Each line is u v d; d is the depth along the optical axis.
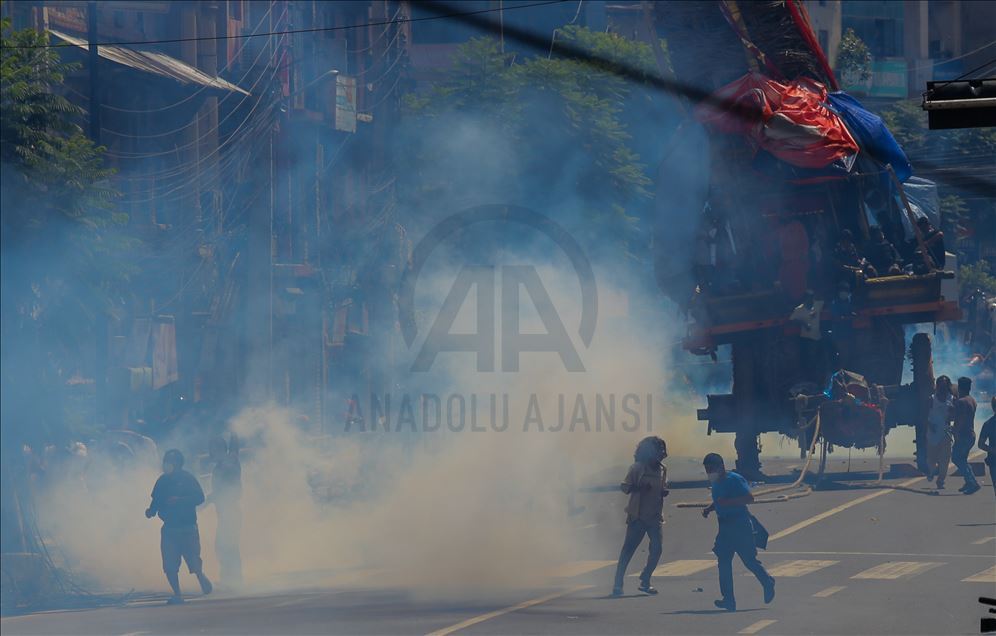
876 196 72.06
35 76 51.66
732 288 72.25
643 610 39.69
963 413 67.00
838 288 71.38
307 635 35.75
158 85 103.50
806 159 70.12
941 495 66.94
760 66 71.50
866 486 71.12
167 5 101.94
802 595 41.84
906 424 74.06
